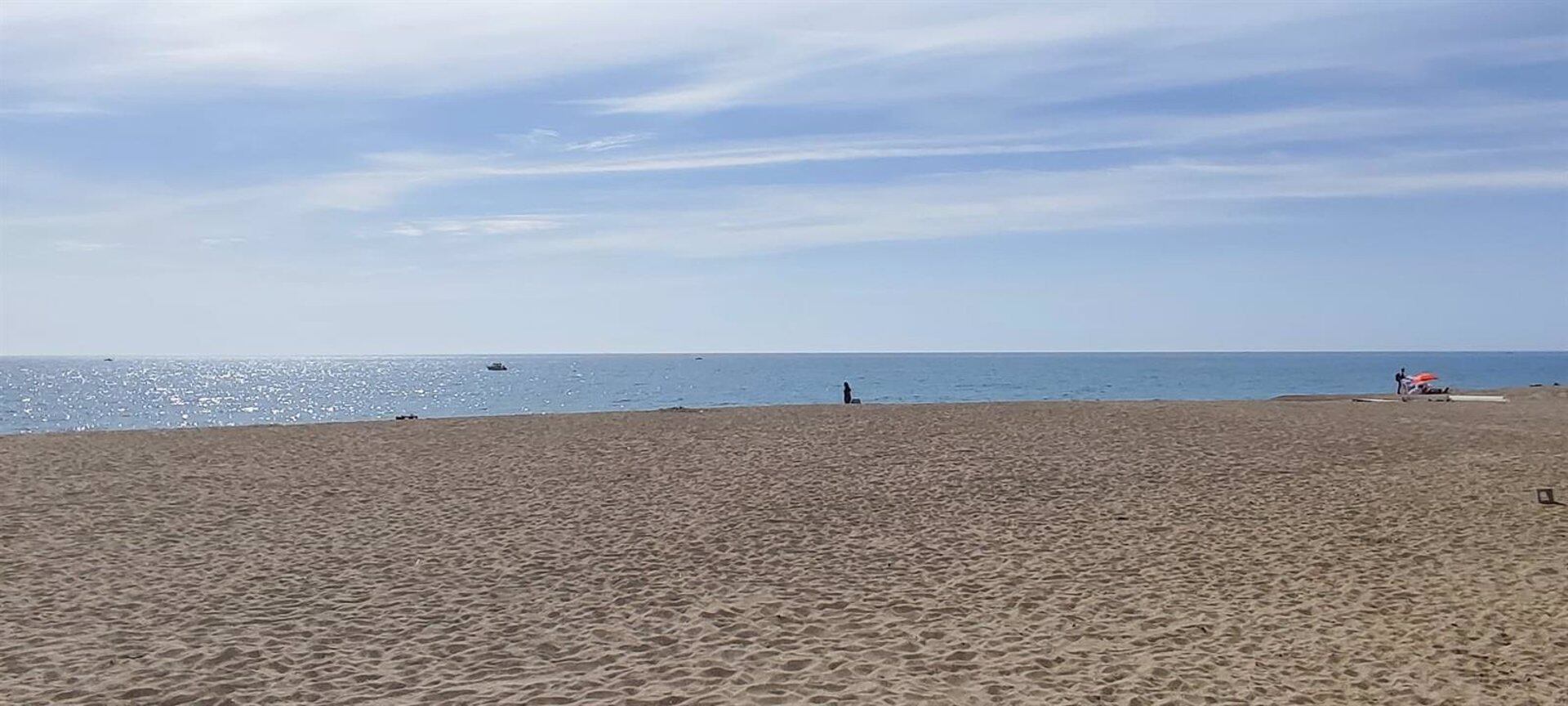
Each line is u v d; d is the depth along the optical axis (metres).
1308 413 27.81
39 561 11.23
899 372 135.38
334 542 12.40
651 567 11.25
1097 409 28.95
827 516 13.91
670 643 8.58
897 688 7.45
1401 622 9.32
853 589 10.38
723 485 16.19
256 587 10.33
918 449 19.77
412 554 11.80
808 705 7.07
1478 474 16.77
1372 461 18.31
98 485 15.98
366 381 127.12
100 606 9.55
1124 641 8.76
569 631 8.91
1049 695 7.38
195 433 23.44
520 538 12.66
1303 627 9.19
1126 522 13.53
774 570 11.12
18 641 8.47
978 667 8.02
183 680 7.57
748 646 8.51
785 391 80.88
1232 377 110.00
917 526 13.32
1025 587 10.48
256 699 7.18
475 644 8.53
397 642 8.57
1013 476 16.78
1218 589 10.41
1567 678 7.89
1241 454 19.08
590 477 17.00
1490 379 103.81
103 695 7.22
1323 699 7.46
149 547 11.98
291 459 18.88
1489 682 7.82
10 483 15.98
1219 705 7.30
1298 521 13.51
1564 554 11.63
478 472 17.52
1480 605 9.80
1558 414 27.83
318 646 8.45
